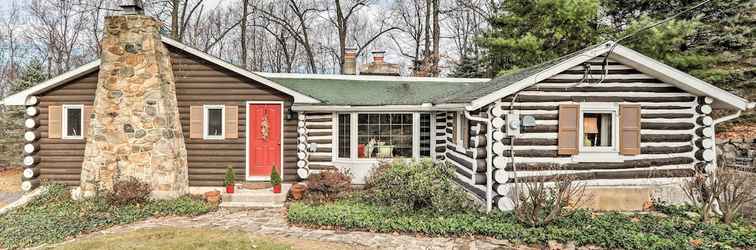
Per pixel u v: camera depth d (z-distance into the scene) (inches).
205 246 248.2
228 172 373.7
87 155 362.6
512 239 253.8
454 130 390.3
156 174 366.6
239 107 417.4
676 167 318.7
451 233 267.1
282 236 271.7
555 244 244.5
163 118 370.6
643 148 315.3
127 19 369.1
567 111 306.2
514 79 329.7
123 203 337.4
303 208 315.0
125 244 253.1
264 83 409.4
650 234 250.1
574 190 276.4
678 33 548.4
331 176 366.9
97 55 1004.6
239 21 989.2
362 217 288.0
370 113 430.6
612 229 255.6
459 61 1023.0
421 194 287.7
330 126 427.8
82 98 406.6
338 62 1165.7
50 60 975.6
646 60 297.6
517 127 295.0
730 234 252.7
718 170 288.7
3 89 995.9
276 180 375.9
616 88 312.8
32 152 400.8
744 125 629.9
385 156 430.9
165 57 392.2
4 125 650.2
